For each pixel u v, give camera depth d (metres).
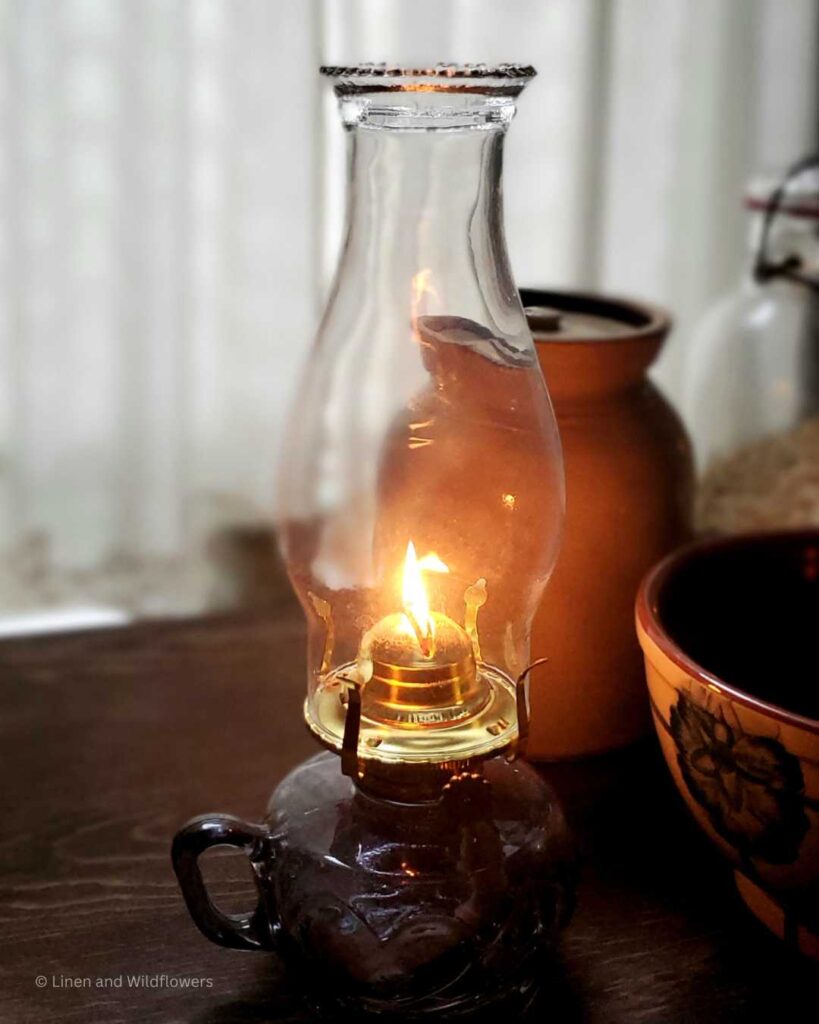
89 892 0.43
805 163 0.63
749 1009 0.38
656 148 0.93
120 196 0.87
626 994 0.39
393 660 0.36
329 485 0.84
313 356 0.44
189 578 0.98
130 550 0.98
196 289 0.92
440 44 0.86
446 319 0.41
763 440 0.63
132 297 0.90
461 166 0.38
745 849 0.37
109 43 0.84
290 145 0.88
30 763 0.50
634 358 0.46
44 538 0.97
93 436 0.95
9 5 0.82
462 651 0.37
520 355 0.40
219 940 0.38
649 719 0.50
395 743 0.35
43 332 0.90
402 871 0.37
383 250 0.40
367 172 0.38
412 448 0.44
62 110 0.85
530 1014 0.38
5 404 0.92
